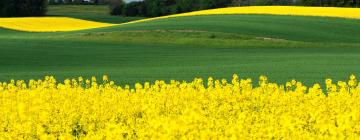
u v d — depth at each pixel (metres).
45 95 18.17
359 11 87.12
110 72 36.84
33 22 105.06
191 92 17.92
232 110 16.05
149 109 14.73
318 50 54.00
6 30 89.75
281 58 45.66
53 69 41.22
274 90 18.55
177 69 38.25
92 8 183.25
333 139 10.81
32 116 14.30
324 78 31.36
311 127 13.38
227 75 33.97
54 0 194.00
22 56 50.84
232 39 63.38
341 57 44.56
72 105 15.95
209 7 149.00
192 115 11.87
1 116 14.81
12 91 19.69
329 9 91.69
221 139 10.91
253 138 11.54
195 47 59.00
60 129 13.79
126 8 162.62
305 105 15.62
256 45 60.31
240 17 80.94
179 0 154.88
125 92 18.14
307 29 69.81
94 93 18.44
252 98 17.45
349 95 17.11
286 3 143.12
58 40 65.75
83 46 60.09
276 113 14.59
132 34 68.06
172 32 68.12
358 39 65.06
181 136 10.95
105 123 14.22
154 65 42.97
